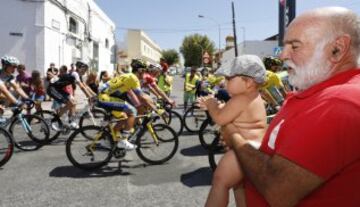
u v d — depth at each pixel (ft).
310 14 4.74
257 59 8.42
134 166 18.83
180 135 27.55
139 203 13.47
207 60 74.90
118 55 111.65
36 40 53.57
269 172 4.55
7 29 52.60
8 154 18.48
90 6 79.97
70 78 25.58
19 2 52.60
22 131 24.07
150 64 26.32
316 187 4.19
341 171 4.17
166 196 14.23
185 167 18.61
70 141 17.98
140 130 19.03
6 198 14.07
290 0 48.03
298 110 4.62
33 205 13.34
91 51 82.84
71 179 16.55
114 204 13.41
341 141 4.04
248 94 8.30
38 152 22.02
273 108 19.66
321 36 4.57
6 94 19.77
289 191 4.32
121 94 18.60
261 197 5.31
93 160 18.29
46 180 16.40
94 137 18.38
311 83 4.76
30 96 32.60
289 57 4.89
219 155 18.49
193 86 39.42
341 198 4.22
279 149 4.51
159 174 17.33
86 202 13.61
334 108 4.14
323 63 4.60
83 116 27.12
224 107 8.30
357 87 4.25
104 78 40.93
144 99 19.12
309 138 4.21
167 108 27.61
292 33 4.83
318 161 4.12
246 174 4.93
